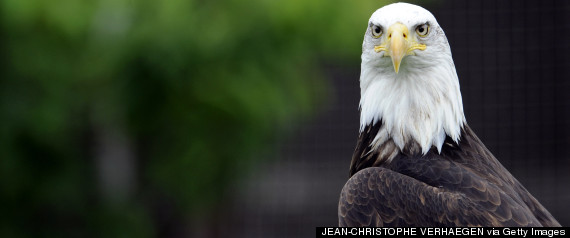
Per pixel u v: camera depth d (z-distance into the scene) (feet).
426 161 27.68
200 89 42.16
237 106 42.78
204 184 45.60
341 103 61.52
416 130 28.19
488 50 60.75
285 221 61.77
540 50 60.75
